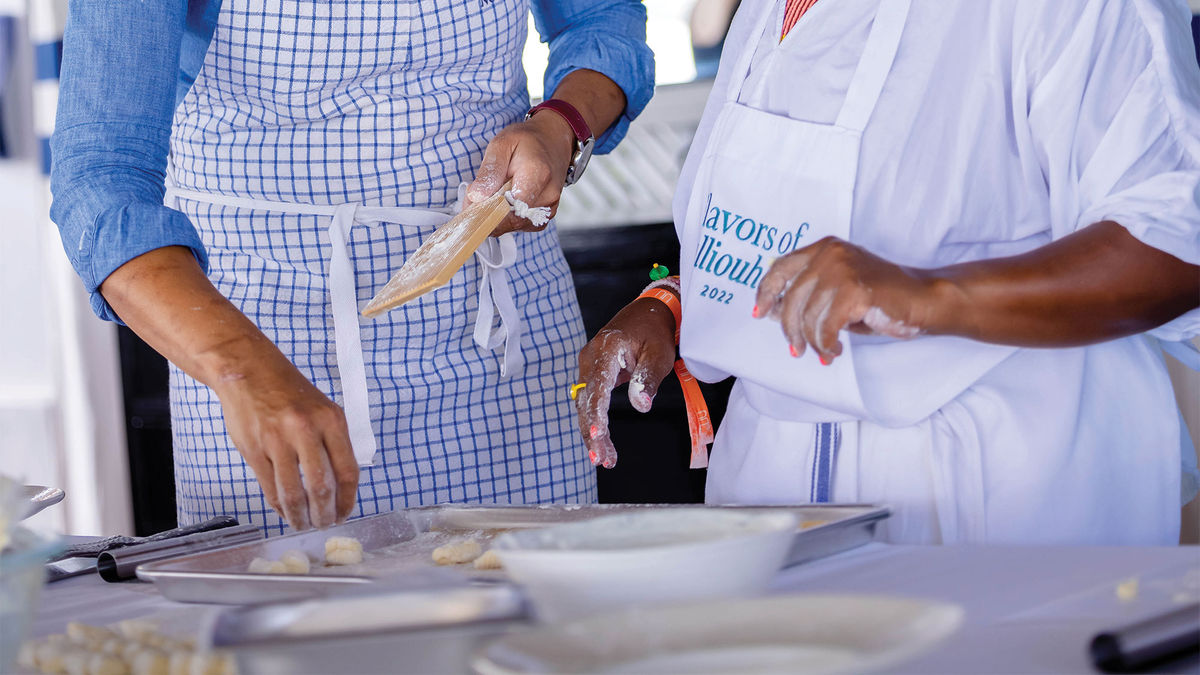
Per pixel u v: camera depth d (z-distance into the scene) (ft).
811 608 2.05
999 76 3.60
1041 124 3.49
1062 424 3.62
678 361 4.59
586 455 5.57
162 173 4.31
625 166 10.24
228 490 4.86
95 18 4.13
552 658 1.94
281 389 3.58
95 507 11.39
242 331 3.73
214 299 3.80
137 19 4.14
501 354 5.16
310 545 3.51
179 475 5.13
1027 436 3.63
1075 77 3.42
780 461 3.97
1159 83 3.34
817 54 3.87
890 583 2.85
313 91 4.68
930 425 3.71
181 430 5.02
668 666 1.93
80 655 2.51
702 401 4.54
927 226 3.67
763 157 3.90
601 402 4.30
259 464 3.61
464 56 4.89
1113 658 2.11
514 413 5.21
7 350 11.86
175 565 3.22
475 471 5.11
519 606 2.14
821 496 3.89
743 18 4.42
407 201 4.88
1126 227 3.17
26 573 2.39
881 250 3.70
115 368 11.43
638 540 2.61
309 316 4.82
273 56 4.59
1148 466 3.75
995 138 3.63
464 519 3.87
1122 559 2.91
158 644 2.58
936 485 3.69
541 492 5.32
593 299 10.16
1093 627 2.38
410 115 4.78
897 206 3.67
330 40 4.60
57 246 11.20
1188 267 3.18
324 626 2.14
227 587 3.03
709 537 2.57
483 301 4.99
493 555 3.14
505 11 4.96
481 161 5.02
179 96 4.77
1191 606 2.18
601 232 10.06
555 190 4.83
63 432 11.45
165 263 3.85
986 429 3.66
